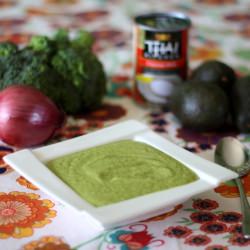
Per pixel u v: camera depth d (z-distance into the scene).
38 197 0.68
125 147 0.71
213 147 0.79
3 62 0.84
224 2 1.44
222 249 0.59
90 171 0.66
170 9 1.38
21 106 0.76
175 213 0.65
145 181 0.64
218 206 0.66
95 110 0.90
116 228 0.62
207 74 0.85
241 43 1.19
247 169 0.72
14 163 0.66
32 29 1.22
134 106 0.92
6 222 0.63
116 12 1.36
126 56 1.11
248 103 0.82
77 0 1.44
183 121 0.83
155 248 0.59
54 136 0.81
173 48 0.87
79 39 0.92
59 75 0.85
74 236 0.61
